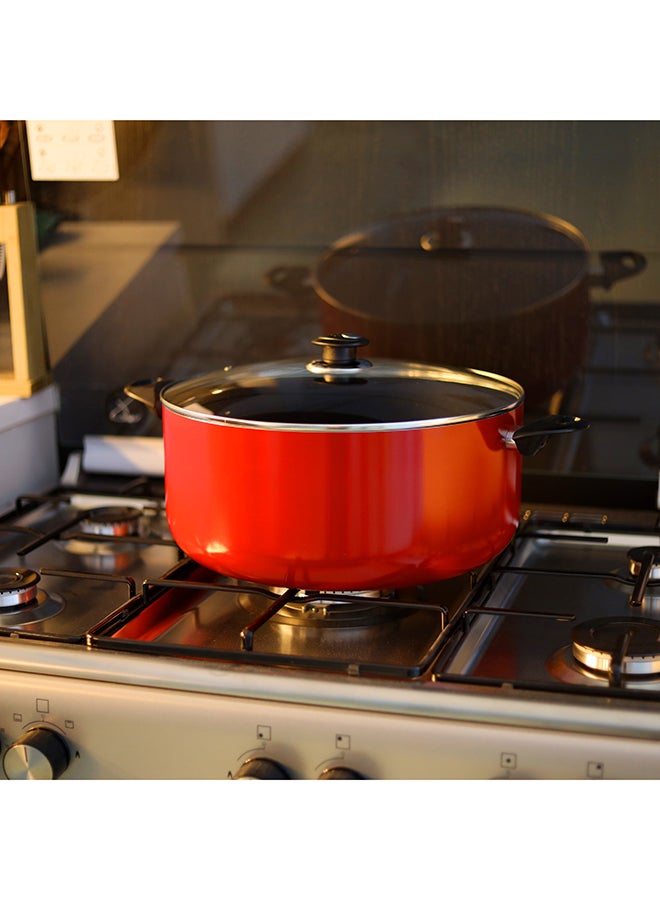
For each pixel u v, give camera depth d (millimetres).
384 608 1201
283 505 1062
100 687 1049
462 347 1522
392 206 1498
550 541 1420
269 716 1008
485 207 1466
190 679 1028
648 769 934
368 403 1082
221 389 1137
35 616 1188
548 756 952
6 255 1571
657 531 1397
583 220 1436
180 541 1157
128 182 1589
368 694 987
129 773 1057
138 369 1657
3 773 1093
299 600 1142
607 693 966
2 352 1612
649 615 1194
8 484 1566
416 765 981
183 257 1597
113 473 1634
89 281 1644
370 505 1057
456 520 1087
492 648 1116
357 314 1548
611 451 1503
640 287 1438
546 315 1480
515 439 1106
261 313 1586
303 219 1536
